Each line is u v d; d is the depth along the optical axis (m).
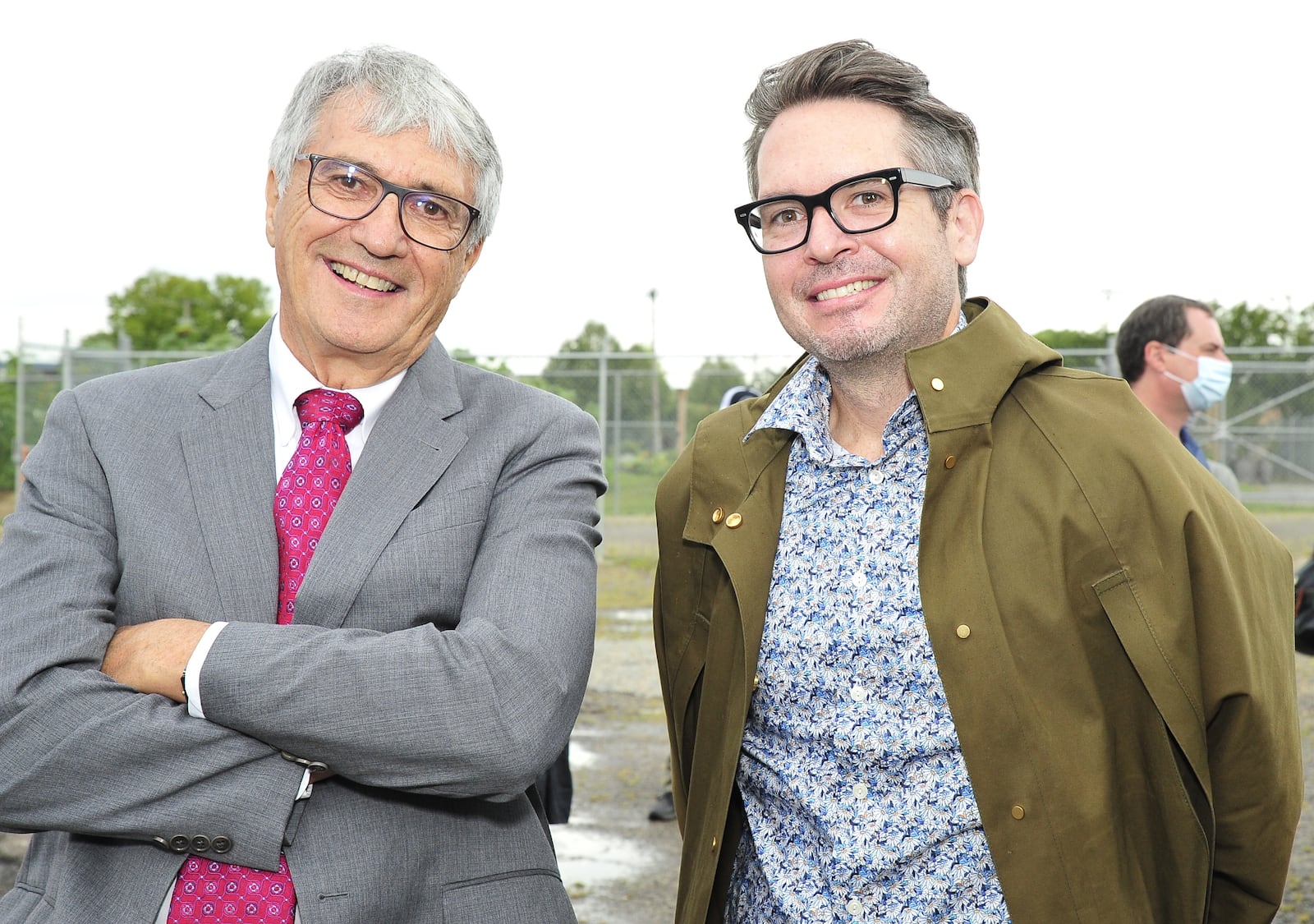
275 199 1.78
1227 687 1.49
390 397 1.76
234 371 1.74
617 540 13.61
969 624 1.55
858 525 1.67
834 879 1.58
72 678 1.47
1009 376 1.64
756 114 1.82
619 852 4.63
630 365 13.46
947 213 1.74
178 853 1.48
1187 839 1.52
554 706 1.56
